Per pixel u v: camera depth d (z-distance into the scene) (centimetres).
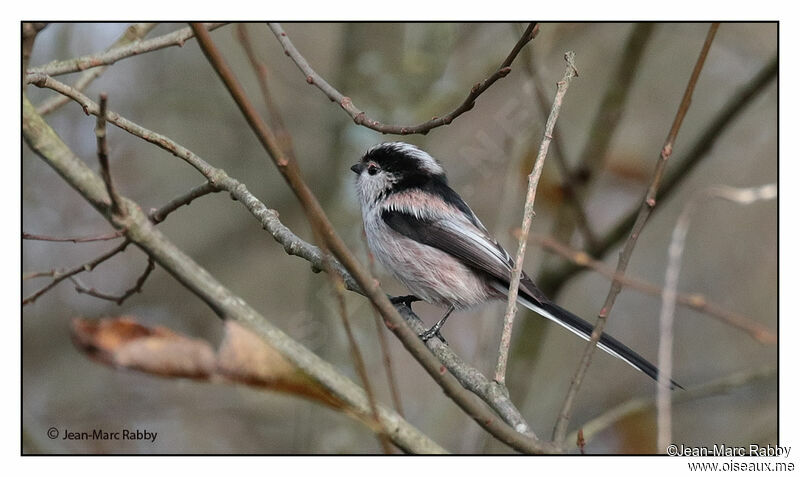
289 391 411
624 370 1480
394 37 1280
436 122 640
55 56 1347
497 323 1198
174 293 1482
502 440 515
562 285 1173
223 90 1495
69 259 1448
